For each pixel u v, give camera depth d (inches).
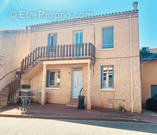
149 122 235.9
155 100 351.9
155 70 417.4
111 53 367.6
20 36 444.8
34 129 180.7
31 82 430.0
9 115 256.4
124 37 360.8
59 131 175.2
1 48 406.0
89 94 327.3
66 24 419.8
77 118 246.7
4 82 393.4
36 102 409.7
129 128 201.2
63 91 395.9
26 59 437.7
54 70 426.6
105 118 245.3
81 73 395.9
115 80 353.1
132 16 360.2
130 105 329.4
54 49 402.3
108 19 380.8
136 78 335.0
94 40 386.6
